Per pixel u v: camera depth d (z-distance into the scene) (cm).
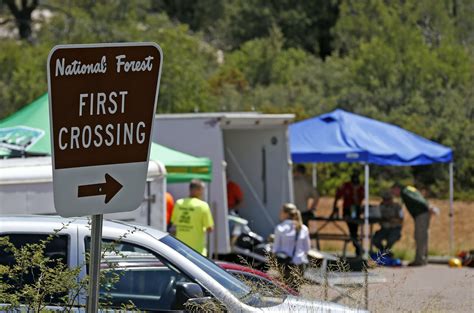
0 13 12569
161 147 3941
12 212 2673
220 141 4347
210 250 4134
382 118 10375
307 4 16575
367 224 5022
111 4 11131
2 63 9212
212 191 4322
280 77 12438
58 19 10512
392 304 1867
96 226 1231
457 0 13900
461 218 8369
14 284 1697
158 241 1830
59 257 1775
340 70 12125
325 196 9212
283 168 4819
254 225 4891
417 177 10275
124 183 1237
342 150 5088
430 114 10738
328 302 1806
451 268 5044
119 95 1230
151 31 10462
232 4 16988
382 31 12350
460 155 10194
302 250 3491
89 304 1223
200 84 9888
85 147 1208
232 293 1780
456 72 11356
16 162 2822
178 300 1748
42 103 3750
